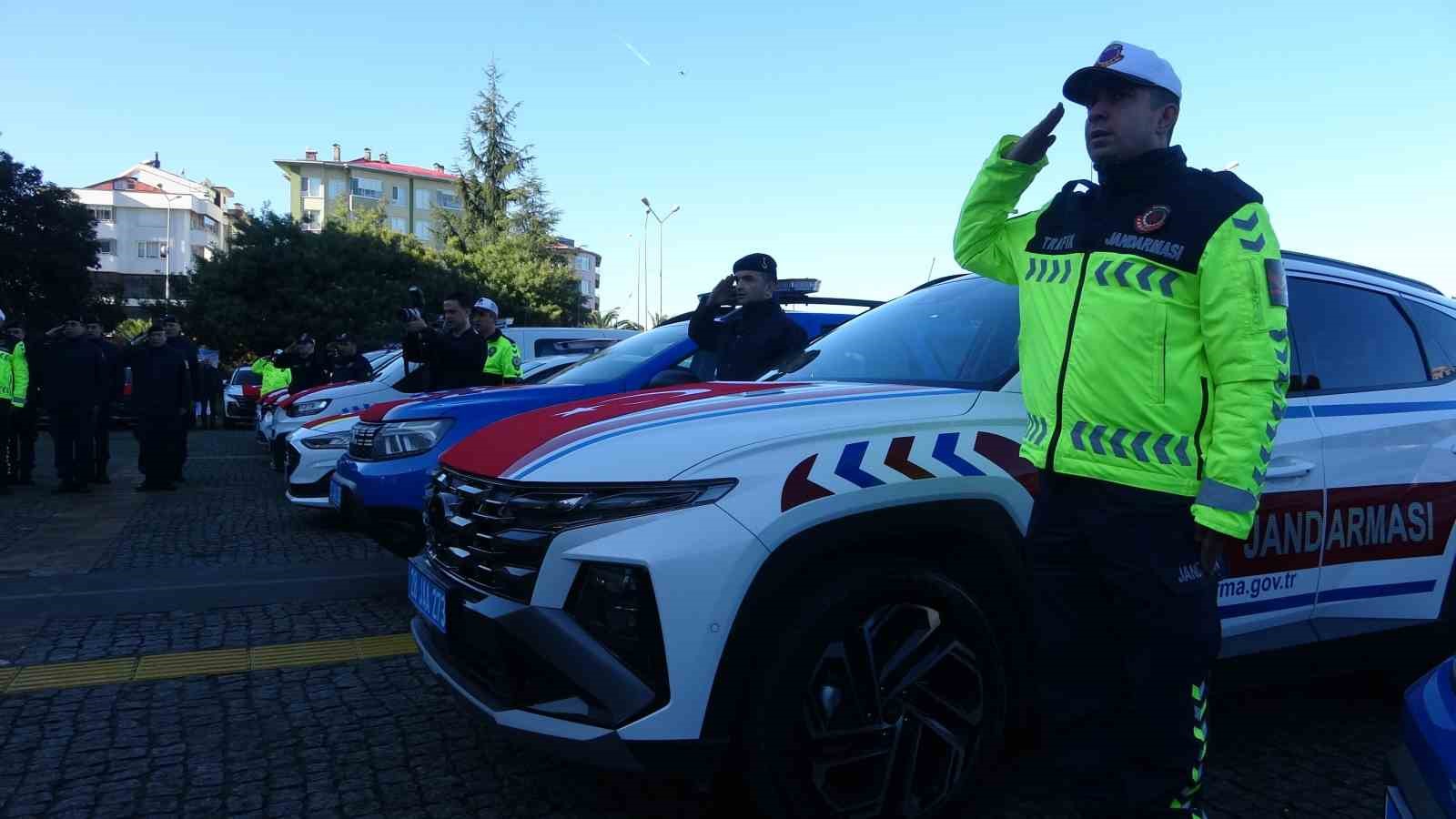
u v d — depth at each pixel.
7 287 38.53
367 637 4.74
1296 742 3.49
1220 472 1.97
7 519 8.37
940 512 2.61
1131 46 2.12
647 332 6.50
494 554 2.60
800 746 2.44
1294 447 3.09
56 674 4.14
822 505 2.45
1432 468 3.41
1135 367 2.06
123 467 13.26
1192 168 2.13
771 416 2.68
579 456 2.56
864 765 2.56
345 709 3.75
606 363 6.00
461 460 2.99
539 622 2.44
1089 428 2.11
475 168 49.59
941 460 2.63
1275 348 1.97
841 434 2.59
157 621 5.01
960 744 2.67
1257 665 3.09
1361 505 3.23
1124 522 2.08
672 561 2.33
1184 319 2.03
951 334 3.41
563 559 2.43
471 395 5.47
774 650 2.42
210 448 17.22
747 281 5.27
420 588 3.06
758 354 5.11
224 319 31.39
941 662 2.65
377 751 3.35
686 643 2.32
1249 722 3.69
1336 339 3.41
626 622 2.34
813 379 3.50
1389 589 3.33
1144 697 2.13
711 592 2.34
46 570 6.21
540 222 49.81
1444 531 3.44
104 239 86.75
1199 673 2.12
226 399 24.62
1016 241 2.50
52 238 38.88
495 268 40.53
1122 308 2.07
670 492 2.41
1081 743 2.28
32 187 39.25
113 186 88.62
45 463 13.86
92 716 3.67
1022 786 3.05
